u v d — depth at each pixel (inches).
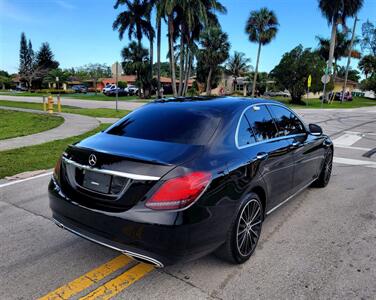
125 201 101.1
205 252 106.9
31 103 1112.8
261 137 141.4
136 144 116.3
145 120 136.9
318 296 105.8
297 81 1432.1
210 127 123.0
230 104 140.2
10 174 244.7
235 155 118.6
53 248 135.5
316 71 1403.8
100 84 2984.7
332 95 1729.8
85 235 112.2
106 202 105.3
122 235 101.4
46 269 120.3
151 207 97.3
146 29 1606.8
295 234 149.9
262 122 146.7
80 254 130.9
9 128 486.0
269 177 136.0
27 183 223.9
